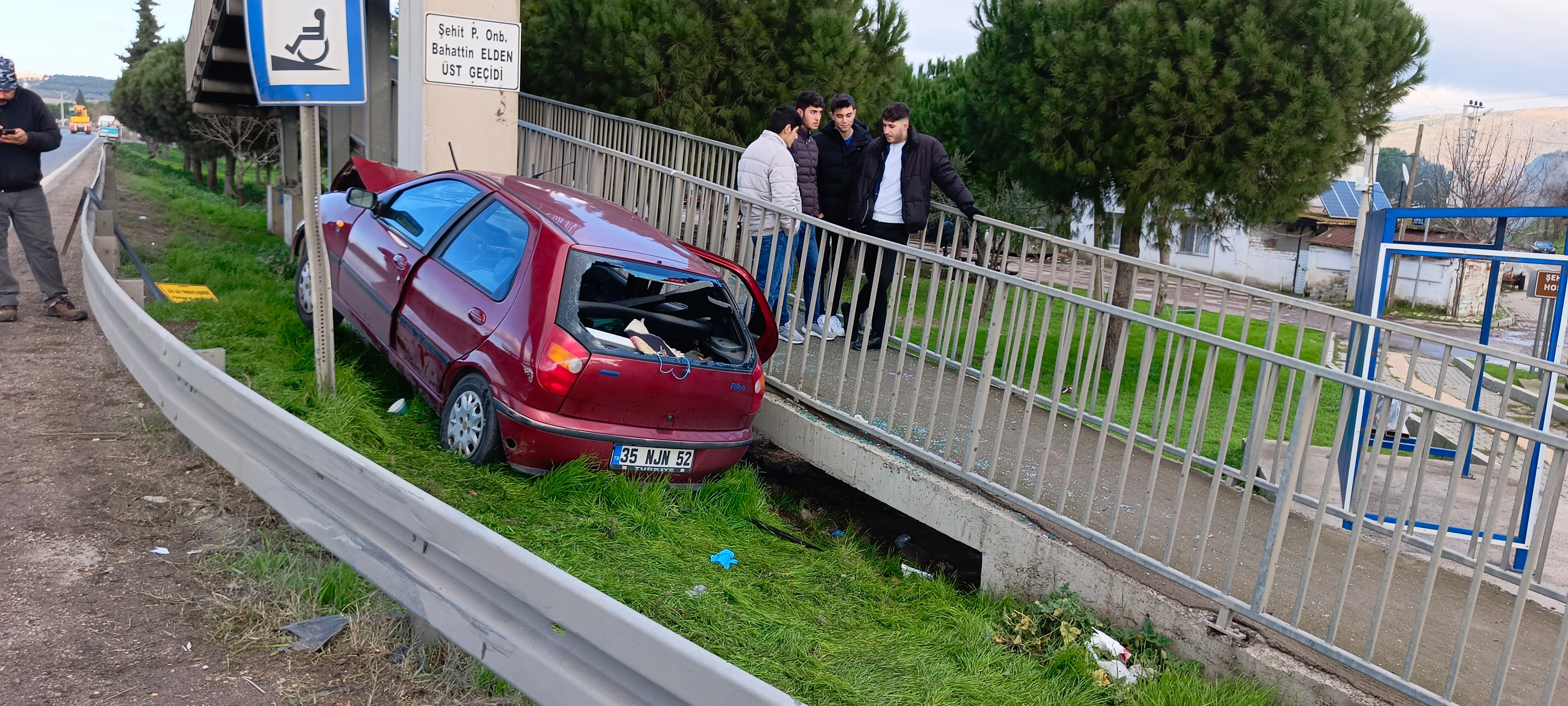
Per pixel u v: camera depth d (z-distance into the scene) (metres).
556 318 5.14
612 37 12.76
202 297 8.49
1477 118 42.53
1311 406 4.45
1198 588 4.81
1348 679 4.48
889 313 6.15
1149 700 4.39
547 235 5.40
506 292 5.36
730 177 11.31
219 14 12.22
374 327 6.22
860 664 4.30
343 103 5.51
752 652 4.15
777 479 7.30
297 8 5.32
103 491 4.48
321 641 3.39
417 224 6.27
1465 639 4.52
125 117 42.66
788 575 5.19
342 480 3.47
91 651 3.20
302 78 5.38
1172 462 7.22
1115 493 6.13
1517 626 3.96
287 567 3.87
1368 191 35.34
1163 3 11.68
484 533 2.93
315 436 3.60
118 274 8.99
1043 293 5.37
